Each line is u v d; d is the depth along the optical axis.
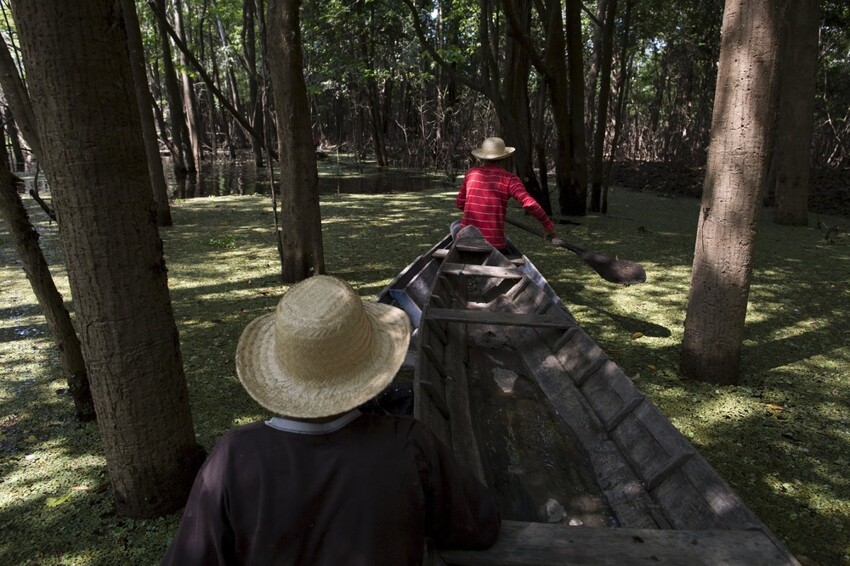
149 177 2.40
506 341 4.14
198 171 20.33
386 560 1.19
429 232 9.08
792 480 3.07
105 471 3.14
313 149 6.00
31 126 3.00
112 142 2.20
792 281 6.55
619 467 2.59
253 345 1.37
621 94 10.52
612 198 13.41
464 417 3.04
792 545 2.61
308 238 6.20
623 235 8.96
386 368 1.30
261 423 1.28
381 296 4.67
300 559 1.18
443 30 19.89
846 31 17.14
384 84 24.17
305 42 19.17
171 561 1.20
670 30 19.00
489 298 5.25
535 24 18.39
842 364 4.43
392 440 1.25
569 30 9.59
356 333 1.26
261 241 8.31
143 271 2.41
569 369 3.41
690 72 19.48
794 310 5.62
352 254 7.60
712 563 1.60
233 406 3.78
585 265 7.20
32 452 3.30
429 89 22.39
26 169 18.95
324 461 1.19
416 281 5.02
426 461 1.28
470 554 1.60
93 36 2.09
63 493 2.96
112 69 2.16
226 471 1.20
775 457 3.27
